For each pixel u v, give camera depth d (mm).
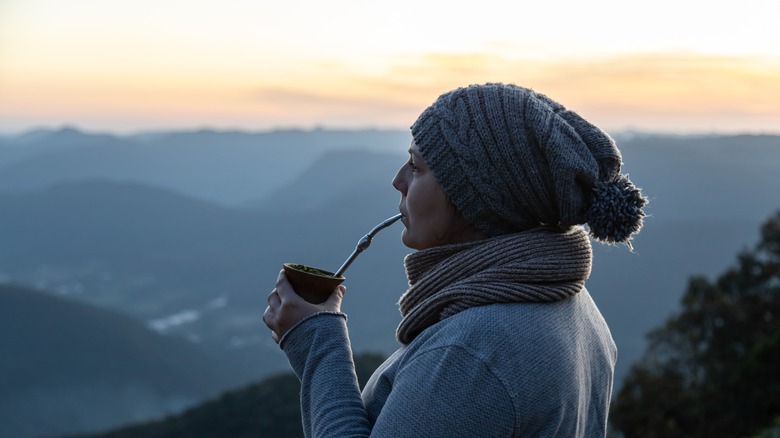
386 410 1178
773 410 15781
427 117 1313
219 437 37469
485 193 1261
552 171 1229
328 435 1227
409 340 1332
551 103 1330
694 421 17547
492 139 1246
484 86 1302
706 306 19391
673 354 19734
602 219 1242
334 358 1301
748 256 19750
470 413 1125
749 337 18953
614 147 1300
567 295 1245
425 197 1329
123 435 42250
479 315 1187
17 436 144125
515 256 1242
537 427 1159
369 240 1436
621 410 18562
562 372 1181
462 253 1284
